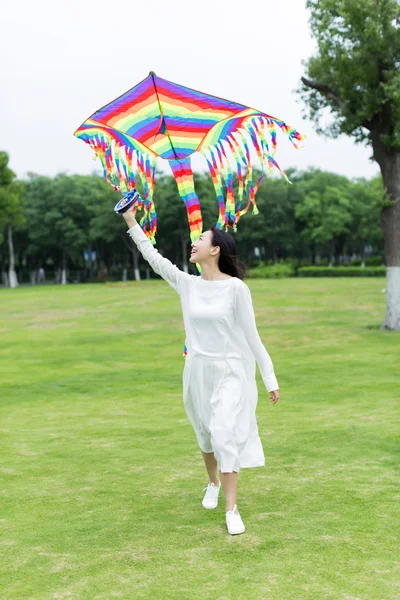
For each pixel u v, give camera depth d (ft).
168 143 15.39
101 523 13.60
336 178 221.87
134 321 68.03
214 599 10.10
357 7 45.39
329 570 11.03
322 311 72.28
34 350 48.24
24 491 15.87
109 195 184.03
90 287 147.23
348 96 50.57
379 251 250.98
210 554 11.84
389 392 27.99
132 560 11.68
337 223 201.98
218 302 13.19
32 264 231.71
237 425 13.17
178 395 29.73
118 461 18.48
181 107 14.76
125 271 208.03
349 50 47.67
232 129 14.82
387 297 53.93
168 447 19.99
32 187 213.05
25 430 22.82
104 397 29.63
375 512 13.76
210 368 13.21
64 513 14.26
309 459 18.10
